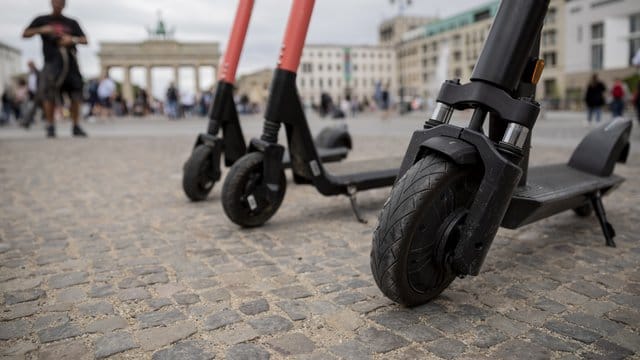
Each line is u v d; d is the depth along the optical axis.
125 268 2.74
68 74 11.11
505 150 1.95
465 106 2.12
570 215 3.88
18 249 3.11
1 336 1.95
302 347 1.85
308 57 119.19
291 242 3.23
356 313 2.13
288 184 5.47
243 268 2.73
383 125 18.52
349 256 2.93
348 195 3.76
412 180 1.93
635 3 42.34
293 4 3.34
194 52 58.56
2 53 73.00
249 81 59.16
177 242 3.24
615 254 2.93
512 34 1.96
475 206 1.95
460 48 88.19
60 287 2.46
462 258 1.96
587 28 46.56
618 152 3.39
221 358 1.77
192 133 13.81
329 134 5.43
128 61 58.22
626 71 41.53
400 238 1.91
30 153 8.38
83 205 4.39
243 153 4.50
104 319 2.10
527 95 2.26
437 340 1.89
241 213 3.41
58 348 1.86
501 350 1.81
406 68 110.69
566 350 1.81
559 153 7.68
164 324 2.05
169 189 5.17
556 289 2.39
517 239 3.25
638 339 1.90
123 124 20.05
